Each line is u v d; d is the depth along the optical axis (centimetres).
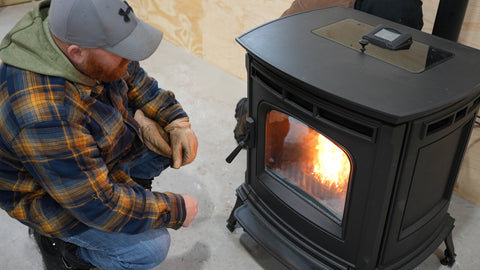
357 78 114
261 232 155
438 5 153
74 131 105
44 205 118
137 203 120
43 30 103
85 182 109
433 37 135
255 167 150
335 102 110
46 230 120
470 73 117
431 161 120
